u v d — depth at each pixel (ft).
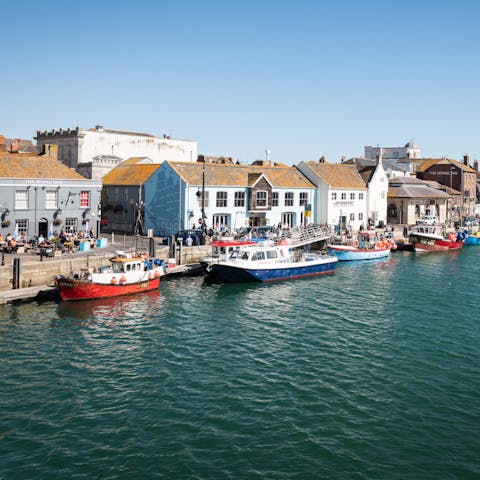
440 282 154.92
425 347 93.09
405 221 291.79
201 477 53.47
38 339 94.89
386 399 71.51
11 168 169.48
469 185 371.56
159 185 215.92
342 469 55.16
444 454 58.23
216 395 72.38
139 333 99.86
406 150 466.70
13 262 123.54
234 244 157.17
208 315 113.80
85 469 54.75
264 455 57.52
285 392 73.46
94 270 138.41
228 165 231.09
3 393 72.28
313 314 115.75
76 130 275.18
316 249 209.97
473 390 74.79
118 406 68.85
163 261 146.00
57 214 174.60
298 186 241.35
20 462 55.88
